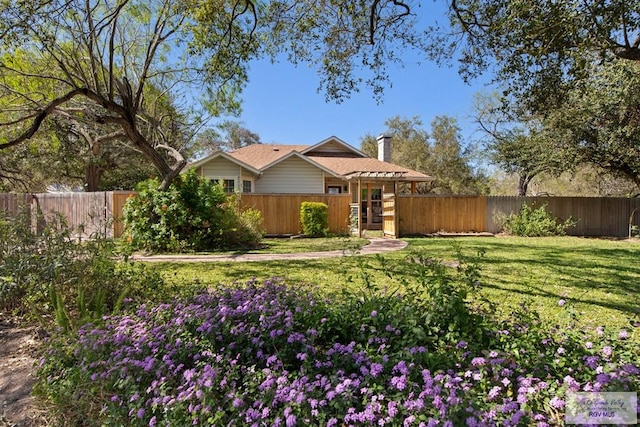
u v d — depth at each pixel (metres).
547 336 2.32
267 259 7.99
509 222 14.50
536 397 1.77
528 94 5.81
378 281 5.51
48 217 5.60
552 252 9.12
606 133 11.86
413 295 2.91
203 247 9.89
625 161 12.64
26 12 5.18
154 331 2.58
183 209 9.55
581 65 4.25
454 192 26.22
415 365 2.00
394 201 13.04
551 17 4.09
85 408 2.19
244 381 1.98
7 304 4.03
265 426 1.67
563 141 12.92
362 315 2.67
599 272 6.41
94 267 4.10
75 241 4.45
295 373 2.05
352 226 13.80
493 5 5.25
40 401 2.43
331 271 6.49
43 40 6.45
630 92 10.15
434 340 2.31
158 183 10.06
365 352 2.11
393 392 1.83
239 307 2.69
